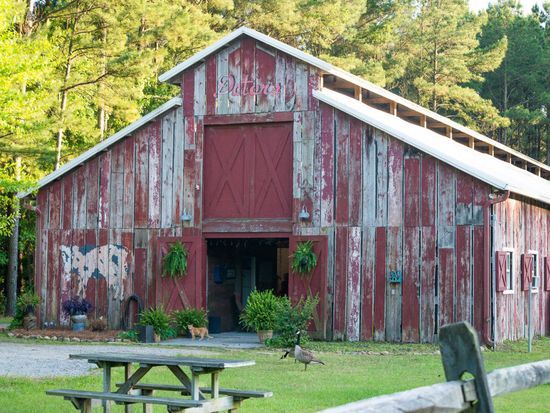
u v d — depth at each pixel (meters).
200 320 22.94
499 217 21.34
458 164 20.78
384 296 21.58
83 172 24.92
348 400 11.70
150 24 39.50
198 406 8.80
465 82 60.09
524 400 11.80
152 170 24.17
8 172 33.56
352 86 25.83
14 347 20.17
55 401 11.52
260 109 23.09
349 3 50.28
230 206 23.38
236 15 45.91
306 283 22.27
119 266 24.34
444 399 5.11
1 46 24.95
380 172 21.83
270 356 18.27
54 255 25.12
